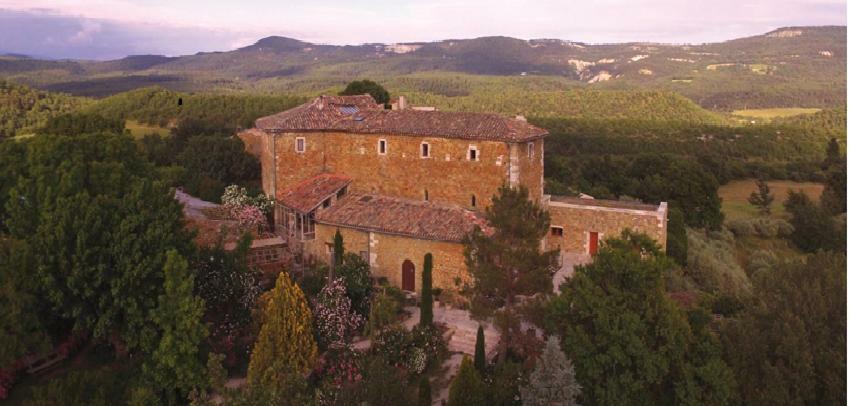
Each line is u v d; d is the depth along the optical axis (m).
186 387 30.91
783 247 75.94
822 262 31.53
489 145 43.84
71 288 30.92
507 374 28.80
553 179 81.44
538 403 23.66
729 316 39.72
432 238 39.66
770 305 30.61
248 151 73.56
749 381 28.23
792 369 27.88
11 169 39.66
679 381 27.81
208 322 35.00
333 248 40.72
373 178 48.53
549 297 32.56
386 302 35.88
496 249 31.98
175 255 31.64
